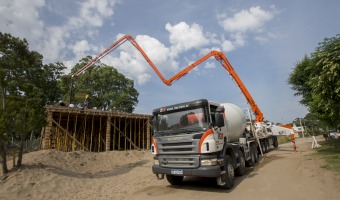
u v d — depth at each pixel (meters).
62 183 10.84
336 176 8.23
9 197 8.95
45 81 32.72
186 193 8.10
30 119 12.27
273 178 8.97
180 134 8.05
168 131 8.48
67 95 35.72
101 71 40.03
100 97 38.69
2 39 13.91
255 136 14.04
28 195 9.25
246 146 11.70
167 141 8.34
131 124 25.53
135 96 42.97
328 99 12.02
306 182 7.93
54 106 18.66
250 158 11.98
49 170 12.23
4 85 12.28
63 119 22.89
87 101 23.55
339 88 10.91
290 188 7.45
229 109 10.91
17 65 14.53
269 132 19.38
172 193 8.30
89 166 15.66
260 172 10.41
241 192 7.62
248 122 13.78
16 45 14.37
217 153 8.02
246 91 18.03
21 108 12.37
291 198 6.53
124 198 8.36
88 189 10.23
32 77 29.30
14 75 14.66
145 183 10.59
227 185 8.06
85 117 20.86
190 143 7.81
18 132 12.22
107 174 13.75
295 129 28.28
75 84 38.34
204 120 7.92
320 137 39.09
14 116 11.99
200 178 10.52
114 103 38.12
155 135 8.86
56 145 20.66
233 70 18.16
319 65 11.90
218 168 7.48
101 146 23.55
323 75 11.45
